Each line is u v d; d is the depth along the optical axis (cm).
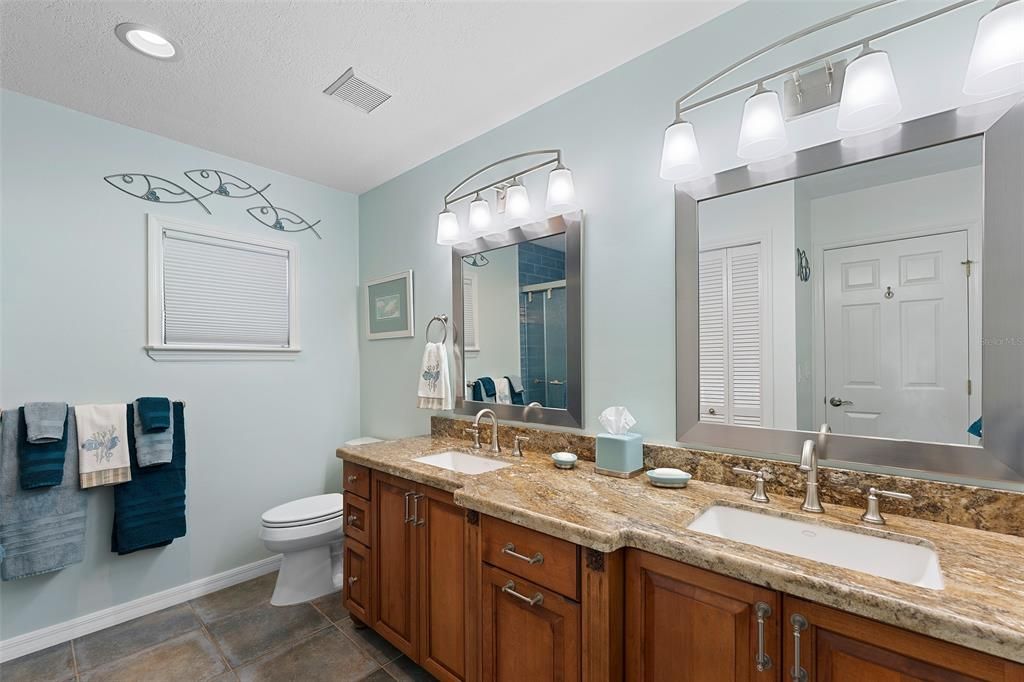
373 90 197
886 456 122
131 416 219
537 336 207
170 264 239
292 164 271
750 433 145
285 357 283
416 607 176
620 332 179
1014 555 96
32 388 199
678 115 149
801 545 119
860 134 127
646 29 161
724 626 100
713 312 154
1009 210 107
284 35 162
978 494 109
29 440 190
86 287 213
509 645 135
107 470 208
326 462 300
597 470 166
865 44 117
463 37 164
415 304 275
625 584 116
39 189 202
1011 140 107
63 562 198
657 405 168
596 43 168
